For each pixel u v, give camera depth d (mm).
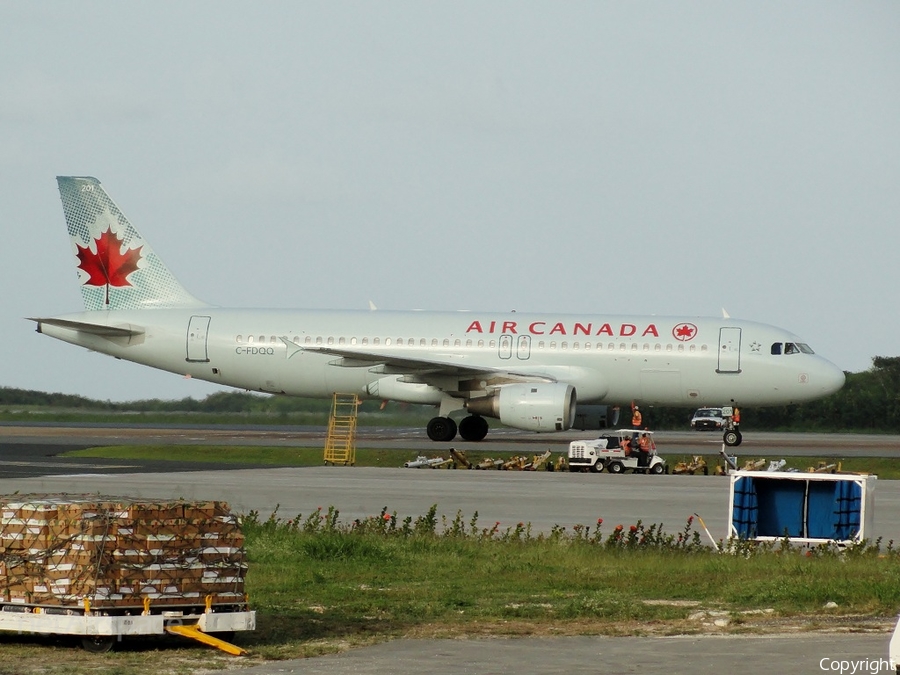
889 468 125500
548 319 142125
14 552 39750
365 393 146125
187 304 153500
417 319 145125
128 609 38906
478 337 141750
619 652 39094
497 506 86375
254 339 147500
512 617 45781
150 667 36688
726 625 44219
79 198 153875
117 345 151750
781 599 49500
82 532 38781
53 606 38938
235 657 38375
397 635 42188
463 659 37938
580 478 110250
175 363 150250
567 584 54219
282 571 57719
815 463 127062
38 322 153875
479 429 150125
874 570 57219
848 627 43781
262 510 82750
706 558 62562
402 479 106500
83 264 154875
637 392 139250
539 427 127625
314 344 145625
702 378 137250
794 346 137875
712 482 106875
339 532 68000
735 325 138500
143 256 153750
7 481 98750
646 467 121125
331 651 39312
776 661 37438
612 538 65875
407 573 57781
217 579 40562
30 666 36750
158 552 39562
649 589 52875
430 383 137000
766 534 72500
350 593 51375
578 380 138625
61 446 145625
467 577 56594
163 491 92062
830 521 70875
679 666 36719
